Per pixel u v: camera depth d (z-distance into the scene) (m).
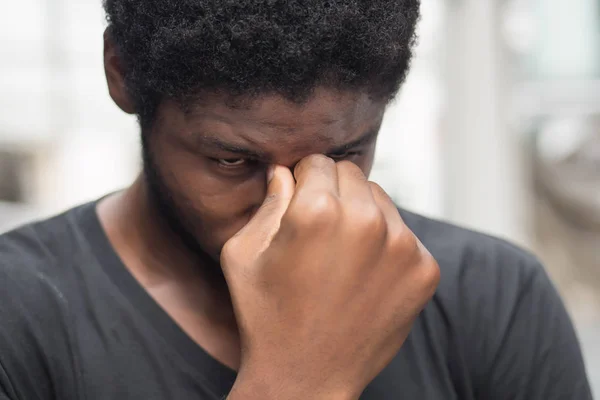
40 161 2.94
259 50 0.54
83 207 0.77
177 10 0.57
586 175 3.00
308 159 0.59
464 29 2.70
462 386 0.76
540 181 3.02
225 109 0.57
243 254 0.60
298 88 0.55
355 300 0.58
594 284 2.99
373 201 0.58
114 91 0.68
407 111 2.75
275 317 0.58
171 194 0.65
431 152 2.77
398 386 0.72
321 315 0.57
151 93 0.62
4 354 0.65
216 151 0.60
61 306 0.68
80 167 2.96
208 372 0.68
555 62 2.97
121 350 0.67
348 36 0.55
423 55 2.72
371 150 0.64
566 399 0.78
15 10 2.85
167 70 0.58
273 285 0.58
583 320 2.85
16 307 0.67
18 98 2.90
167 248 0.71
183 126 0.60
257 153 0.59
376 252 0.58
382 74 0.59
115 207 0.75
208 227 0.65
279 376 0.58
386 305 0.59
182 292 0.71
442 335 0.76
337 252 0.57
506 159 2.78
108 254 0.72
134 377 0.67
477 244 0.82
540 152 3.00
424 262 0.60
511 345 0.78
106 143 2.98
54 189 2.95
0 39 2.85
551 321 0.80
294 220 0.56
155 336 0.68
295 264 0.57
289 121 0.57
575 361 0.79
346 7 0.55
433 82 2.74
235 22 0.54
